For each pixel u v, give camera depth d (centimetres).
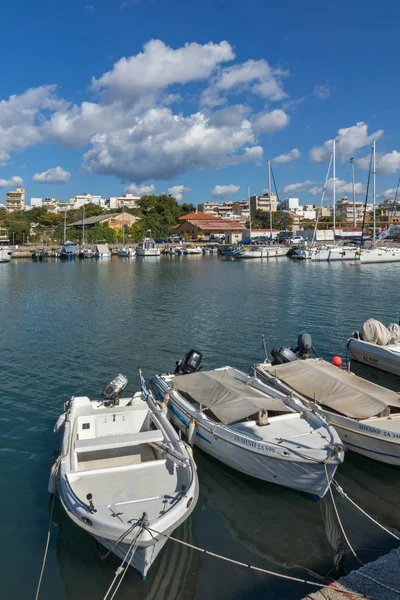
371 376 1975
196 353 1611
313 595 766
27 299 4141
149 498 895
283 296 4200
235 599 818
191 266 8138
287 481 1085
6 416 1554
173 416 1396
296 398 1347
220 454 1203
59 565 894
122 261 9712
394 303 3766
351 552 933
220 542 966
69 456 1020
